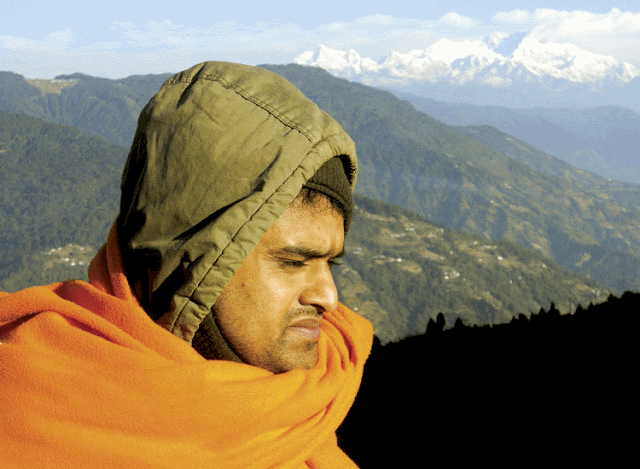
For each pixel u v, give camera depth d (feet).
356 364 3.22
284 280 2.39
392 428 5.16
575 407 5.49
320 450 2.68
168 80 2.71
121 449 2.02
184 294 2.25
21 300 2.44
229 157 2.35
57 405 2.04
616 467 4.43
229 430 2.13
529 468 4.52
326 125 2.51
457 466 4.54
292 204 2.39
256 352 2.42
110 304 2.33
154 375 2.09
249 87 2.48
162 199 2.40
